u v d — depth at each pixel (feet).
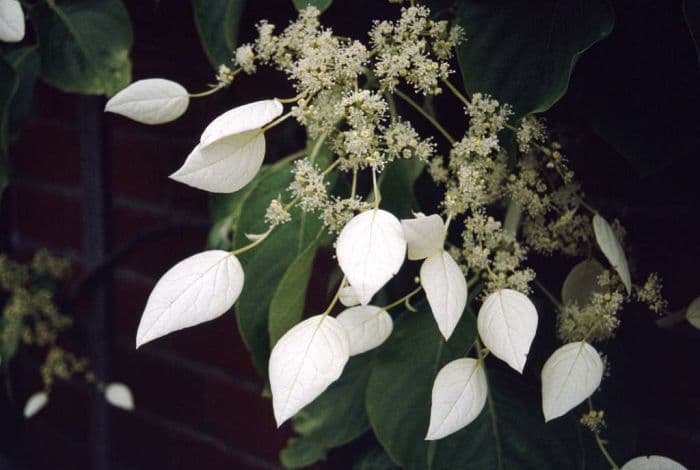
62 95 5.58
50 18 3.55
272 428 4.83
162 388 5.35
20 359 6.13
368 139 2.71
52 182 5.75
